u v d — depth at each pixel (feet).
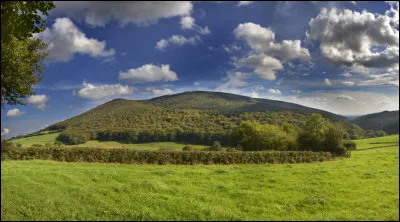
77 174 75.15
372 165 105.29
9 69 68.59
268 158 134.92
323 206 55.11
